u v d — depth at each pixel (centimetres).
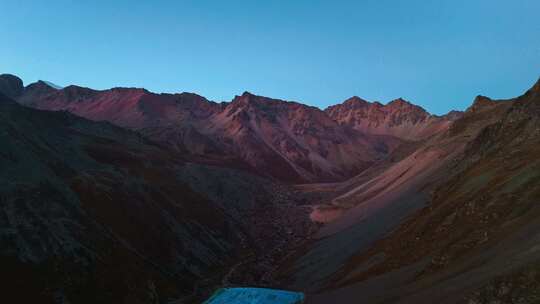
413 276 5903
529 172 6150
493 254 4659
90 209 9688
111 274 7488
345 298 6725
